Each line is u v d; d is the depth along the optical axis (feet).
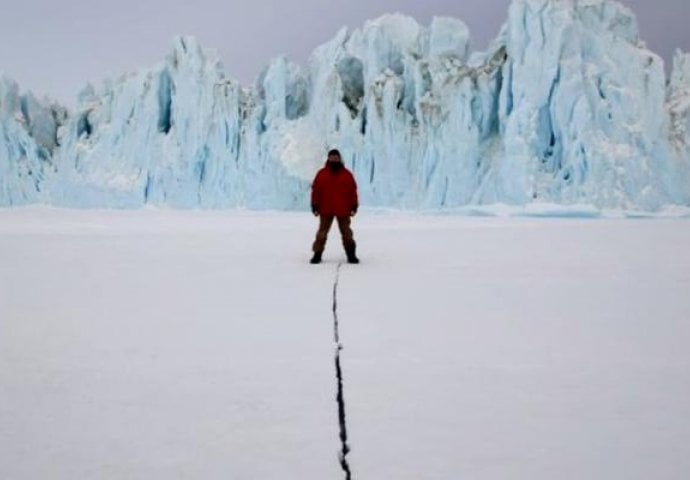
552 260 27.07
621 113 101.91
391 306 16.74
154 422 8.96
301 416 9.11
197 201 125.29
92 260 28.50
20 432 8.66
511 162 102.68
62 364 11.79
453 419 8.93
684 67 114.73
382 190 115.14
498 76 111.65
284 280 21.58
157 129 131.64
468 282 20.84
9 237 42.78
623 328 14.26
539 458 7.68
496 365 11.47
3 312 16.49
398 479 7.18
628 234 43.55
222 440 8.32
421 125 114.62
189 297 18.49
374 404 9.53
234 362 11.76
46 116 148.15
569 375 10.89
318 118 123.34
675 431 8.49
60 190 138.51
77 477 7.34
